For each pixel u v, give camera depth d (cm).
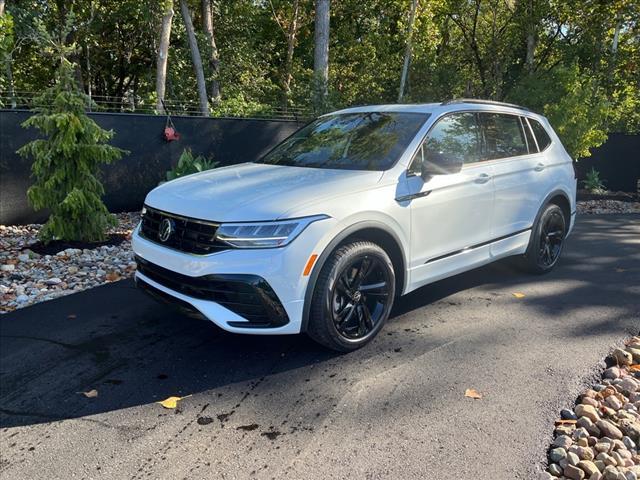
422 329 450
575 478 270
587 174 1538
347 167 440
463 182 468
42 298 524
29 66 2227
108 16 2167
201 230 363
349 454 286
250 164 498
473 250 493
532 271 605
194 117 1059
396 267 431
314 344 420
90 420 318
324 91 1441
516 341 427
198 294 364
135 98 2167
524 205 550
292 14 2364
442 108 485
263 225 351
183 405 334
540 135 602
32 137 857
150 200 421
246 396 345
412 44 1950
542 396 344
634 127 1911
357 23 2509
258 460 282
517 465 278
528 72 1777
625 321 472
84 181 705
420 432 306
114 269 623
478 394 346
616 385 360
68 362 389
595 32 1755
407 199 419
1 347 412
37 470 275
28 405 333
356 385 357
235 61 2155
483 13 2002
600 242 820
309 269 361
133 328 450
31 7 1773
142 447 293
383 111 504
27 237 773
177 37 2206
